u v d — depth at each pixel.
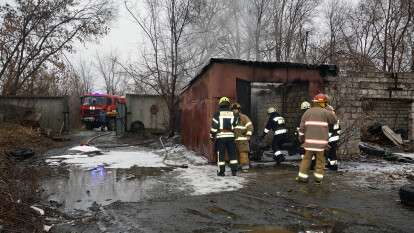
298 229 4.66
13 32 22.61
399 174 8.70
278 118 10.17
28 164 10.13
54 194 6.63
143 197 6.38
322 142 7.39
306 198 6.26
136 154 12.84
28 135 15.76
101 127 26.75
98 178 8.16
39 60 23.98
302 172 7.58
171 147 15.35
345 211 5.44
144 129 21.48
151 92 25.38
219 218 5.13
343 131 11.58
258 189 6.98
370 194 6.58
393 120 18.66
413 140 15.08
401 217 5.15
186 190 6.91
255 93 16.62
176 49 20.39
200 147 11.80
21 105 19.92
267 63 10.46
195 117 12.94
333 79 11.45
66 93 37.25
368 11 26.83
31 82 25.56
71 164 10.27
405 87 12.59
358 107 11.77
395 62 25.47
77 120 34.22
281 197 6.33
